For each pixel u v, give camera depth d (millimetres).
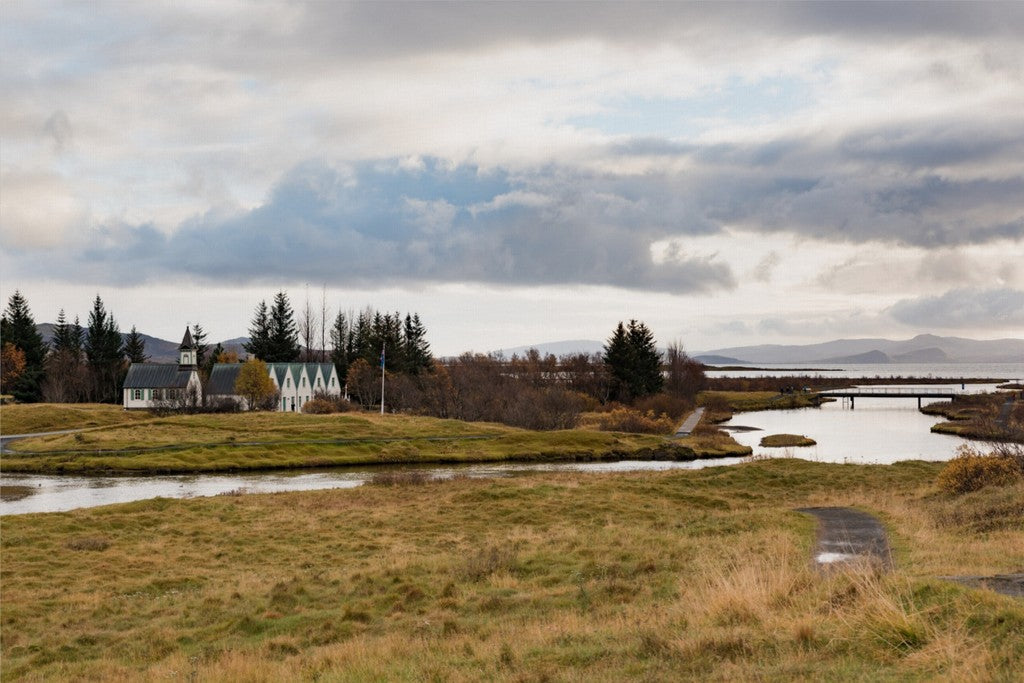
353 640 19812
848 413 174375
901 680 11062
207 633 23078
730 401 193500
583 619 19031
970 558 21094
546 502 45812
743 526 33625
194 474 78375
